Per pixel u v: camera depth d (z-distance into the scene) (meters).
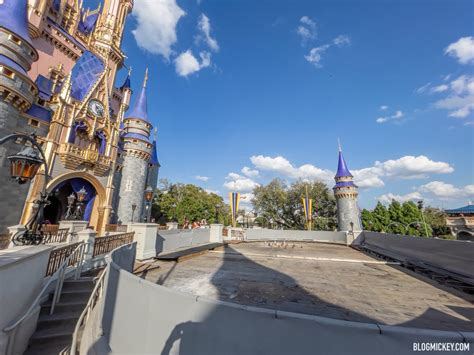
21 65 16.81
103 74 25.16
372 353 1.86
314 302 5.60
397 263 11.24
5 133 15.23
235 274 8.28
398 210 43.22
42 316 4.98
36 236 5.61
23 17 17.75
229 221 59.62
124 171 28.17
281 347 2.08
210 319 2.41
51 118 19.44
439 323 4.53
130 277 3.34
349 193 33.94
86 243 7.15
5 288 3.62
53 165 18.67
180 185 49.88
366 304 5.55
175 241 13.86
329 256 13.70
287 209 43.59
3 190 15.29
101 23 32.88
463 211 49.41
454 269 8.57
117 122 25.77
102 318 3.96
